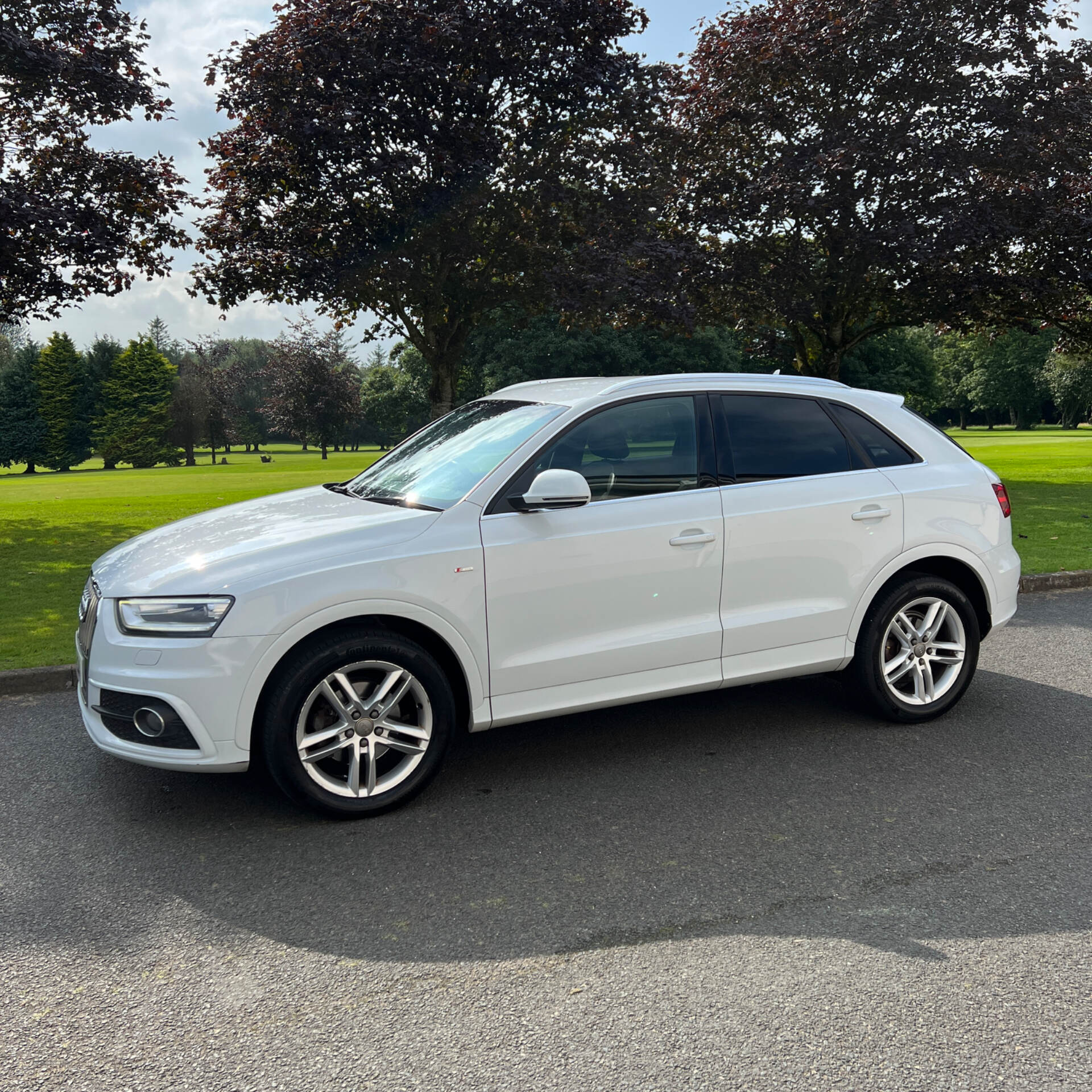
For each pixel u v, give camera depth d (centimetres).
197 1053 224
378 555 354
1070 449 3597
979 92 1619
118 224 1343
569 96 1384
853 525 443
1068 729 462
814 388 464
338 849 337
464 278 1548
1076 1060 217
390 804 364
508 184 1480
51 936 279
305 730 351
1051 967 256
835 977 252
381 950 269
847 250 1711
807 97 1684
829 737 452
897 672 466
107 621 347
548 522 382
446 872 318
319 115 1288
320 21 1298
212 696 332
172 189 1420
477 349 4688
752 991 246
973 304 1816
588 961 262
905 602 459
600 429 407
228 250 1491
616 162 1518
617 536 392
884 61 1592
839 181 1569
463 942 273
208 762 335
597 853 331
